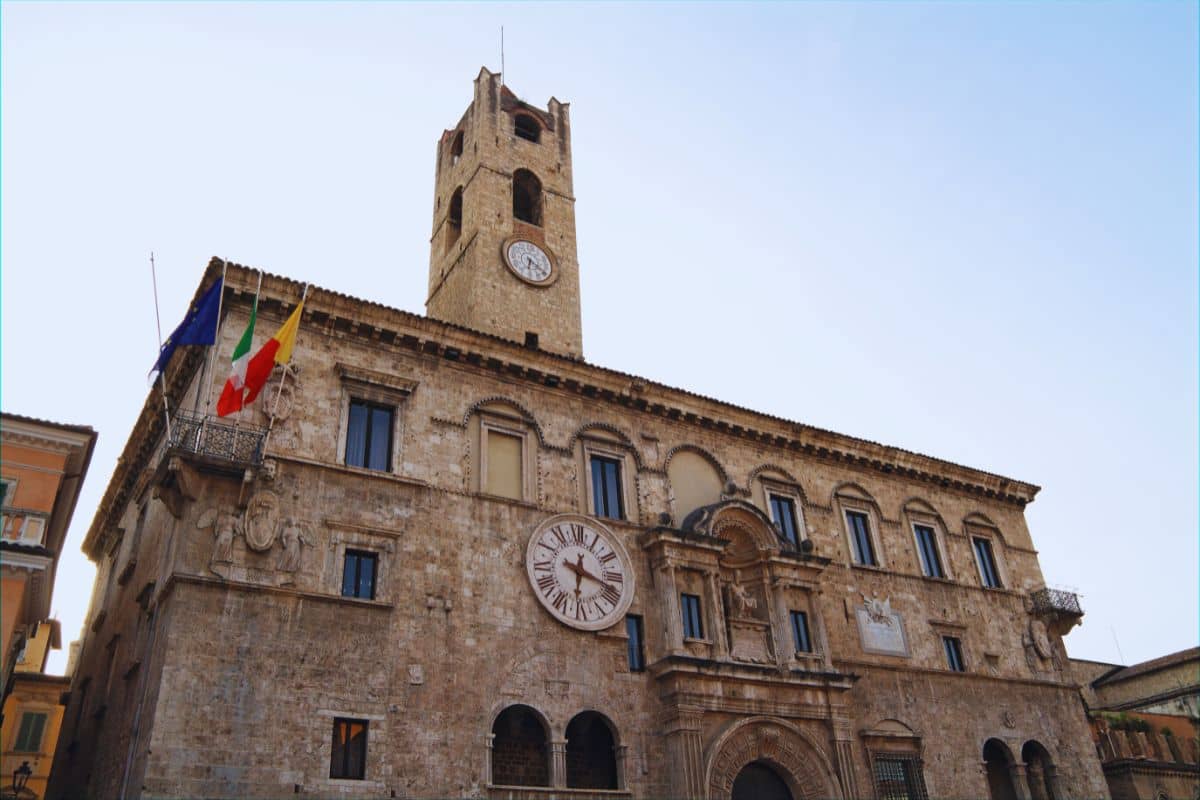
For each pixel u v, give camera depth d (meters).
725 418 41.78
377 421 33.28
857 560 43.19
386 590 30.02
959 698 41.78
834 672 37.12
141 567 34.28
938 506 48.00
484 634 30.95
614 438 38.22
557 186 51.31
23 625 34.00
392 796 27.16
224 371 30.86
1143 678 61.69
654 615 35.19
